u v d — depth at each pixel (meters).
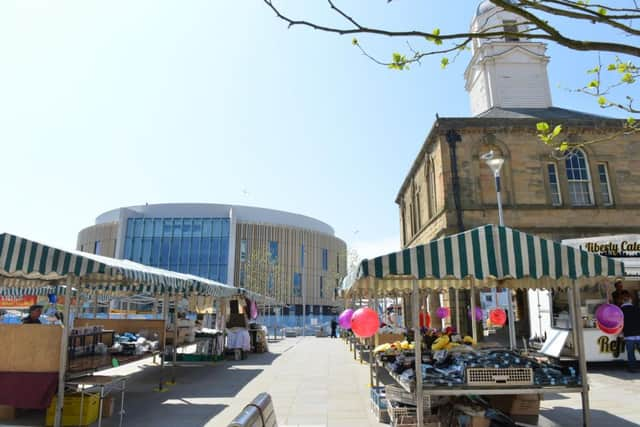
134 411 7.56
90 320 11.95
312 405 8.00
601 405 7.58
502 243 5.40
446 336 7.25
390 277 8.00
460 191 18.05
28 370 6.36
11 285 10.57
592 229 17.92
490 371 5.50
